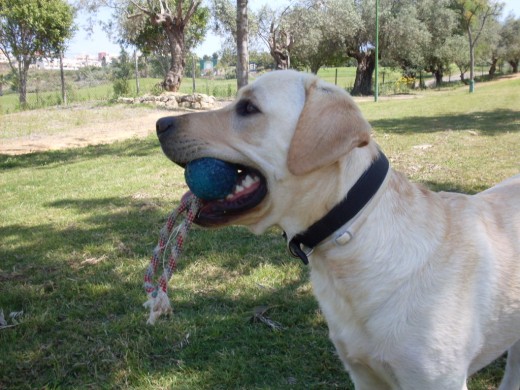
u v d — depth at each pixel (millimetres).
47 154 3607
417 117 4957
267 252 1420
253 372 930
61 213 1946
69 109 6730
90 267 1385
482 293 660
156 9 8359
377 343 641
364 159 653
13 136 4652
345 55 11430
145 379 919
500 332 692
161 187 2293
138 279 1288
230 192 683
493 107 5629
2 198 2283
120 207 1982
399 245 642
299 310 1109
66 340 1036
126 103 7184
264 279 1256
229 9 8938
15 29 8422
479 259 665
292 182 650
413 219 661
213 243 1493
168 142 699
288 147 648
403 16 10273
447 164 2436
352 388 886
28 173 2908
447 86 12672
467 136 3395
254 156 662
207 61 17984
